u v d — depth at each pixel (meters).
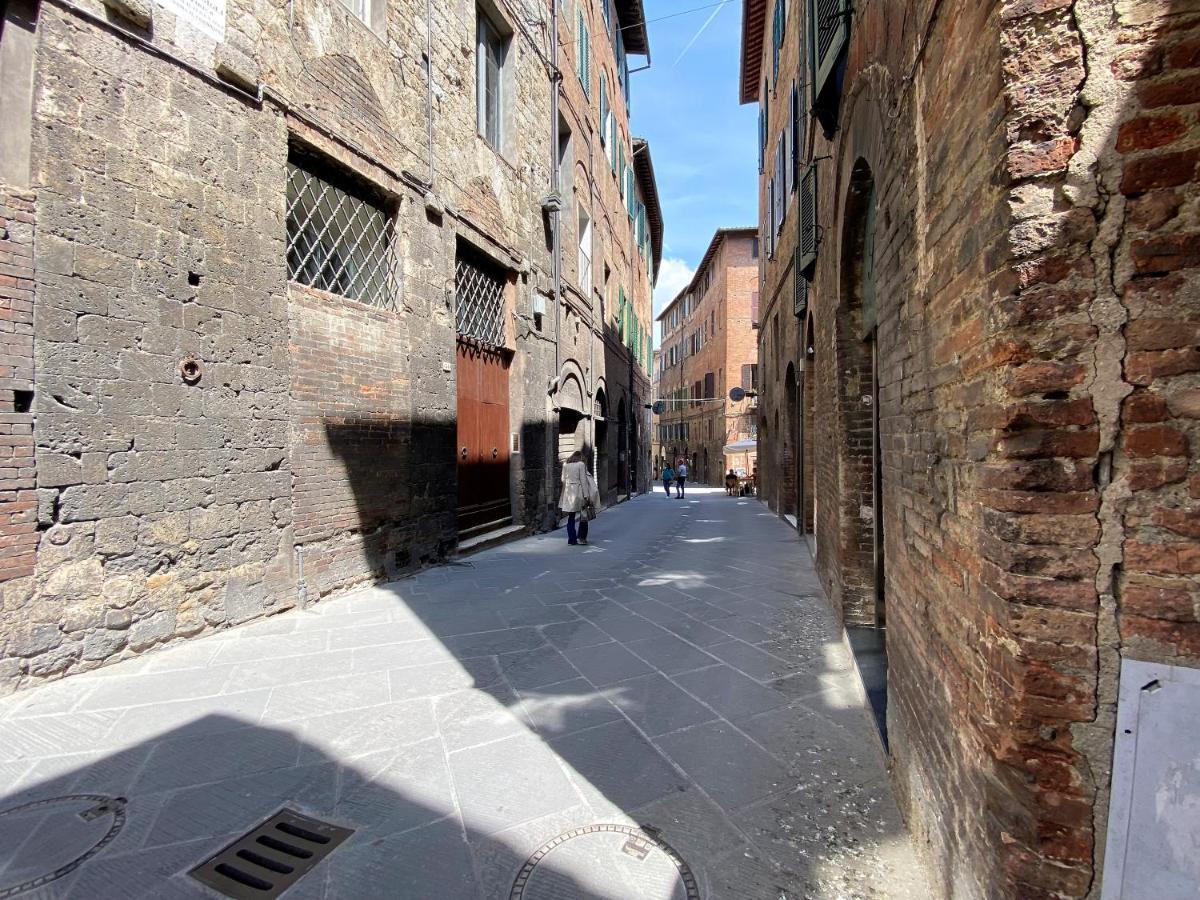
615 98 18.91
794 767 2.91
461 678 3.98
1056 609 1.43
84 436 3.92
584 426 13.66
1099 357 1.39
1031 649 1.45
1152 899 1.35
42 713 3.38
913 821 2.35
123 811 2.54
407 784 2.75
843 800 2.65
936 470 2.09
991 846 1.57
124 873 2.18
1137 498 1.36
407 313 7.04
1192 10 1.32
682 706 3.58
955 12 1.85
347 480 6.16
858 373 5.03
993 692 1.57
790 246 10.41
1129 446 1.37
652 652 4.50
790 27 9.67
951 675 1.92
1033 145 1.44
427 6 7.45
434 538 7.65
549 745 3.11
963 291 1.79
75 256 3.87
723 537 10.82
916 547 2.38
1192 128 1.32
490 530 9.58
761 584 6.81
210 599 4.75
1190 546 1.32
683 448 48.03
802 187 7.71
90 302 3.95
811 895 2.08
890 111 2.76
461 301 8.68
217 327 4.78
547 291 11.25
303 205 5.83
